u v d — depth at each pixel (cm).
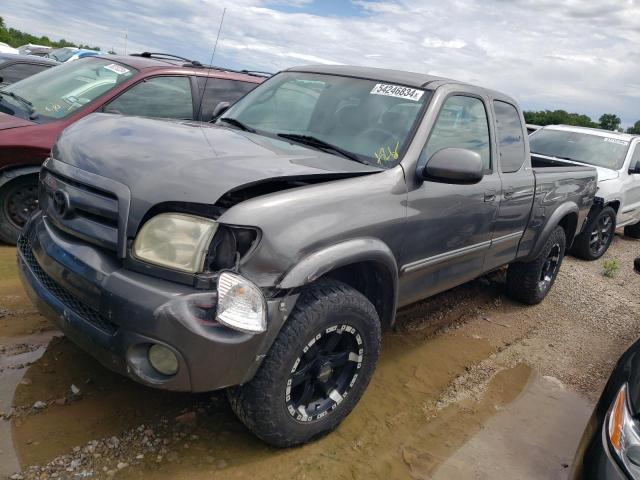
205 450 262
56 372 302
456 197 338
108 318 225
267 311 232
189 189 228
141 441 261
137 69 530
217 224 225
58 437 254
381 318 315
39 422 262
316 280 262
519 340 461
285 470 259
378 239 283
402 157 308
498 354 427
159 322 214
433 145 331
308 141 329
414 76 365
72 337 245
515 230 434
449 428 319
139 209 228
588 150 836
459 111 360
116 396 290
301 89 376
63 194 257
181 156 251
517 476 288
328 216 254
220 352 222
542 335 479
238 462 259
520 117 446
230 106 411
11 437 250
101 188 240
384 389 348
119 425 269
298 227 241
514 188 408
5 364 303
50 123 469
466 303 526
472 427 324
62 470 235
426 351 412
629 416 219
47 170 284
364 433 299
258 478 251
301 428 265
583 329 508
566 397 380
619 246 916
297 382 259
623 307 586
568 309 555
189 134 289
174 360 222
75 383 296
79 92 507
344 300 259
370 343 282
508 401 361
